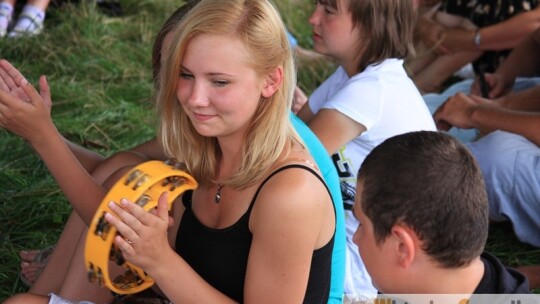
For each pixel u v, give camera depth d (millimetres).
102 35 5355
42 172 3883
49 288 2695
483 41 4883
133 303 2586
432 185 1907
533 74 4605
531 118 3674
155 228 2053
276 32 2113
